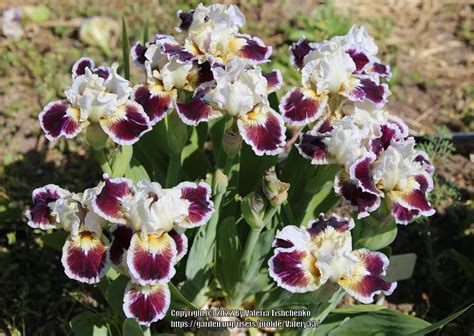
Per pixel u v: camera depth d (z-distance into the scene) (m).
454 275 0.68
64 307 0.63
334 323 0.53
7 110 0.83
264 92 0.46
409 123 0.84
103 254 0.43
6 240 0.69
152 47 0.48
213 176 0.51
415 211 0.45
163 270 0.41
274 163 0.56
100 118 0.46
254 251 0.50
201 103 0.46
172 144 0.51
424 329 0.44
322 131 0.48
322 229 0.43
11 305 0.63
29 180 0.76
